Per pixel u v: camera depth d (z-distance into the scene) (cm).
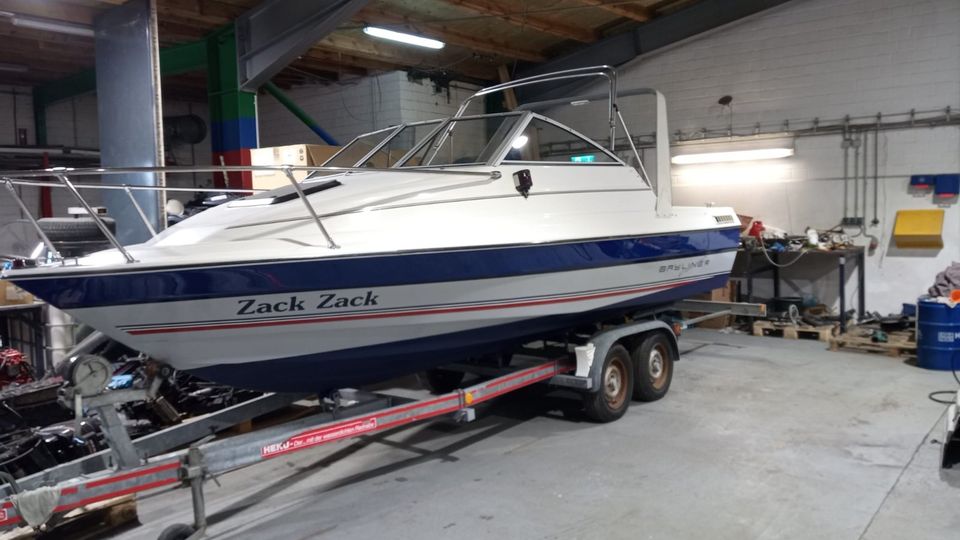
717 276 538
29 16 600
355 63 909
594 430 432
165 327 274
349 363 343
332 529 302
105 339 404
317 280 296
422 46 881
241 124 698
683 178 897
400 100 903
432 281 333
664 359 505
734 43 843
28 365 425
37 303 466
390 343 345
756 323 748
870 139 762
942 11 711
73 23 629
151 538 296
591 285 416
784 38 808
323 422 333
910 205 743
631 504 317
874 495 322
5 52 835
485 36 888
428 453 400
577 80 952
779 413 457
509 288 369
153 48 589
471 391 376
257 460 294
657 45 881
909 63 733
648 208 468
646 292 465
